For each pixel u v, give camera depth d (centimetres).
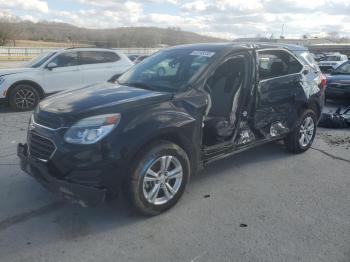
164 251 318
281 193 437
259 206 403
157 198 377
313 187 456
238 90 460
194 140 396
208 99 414
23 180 458
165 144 368
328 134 711
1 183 449
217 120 456
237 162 538
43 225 358
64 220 367
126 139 339
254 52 472
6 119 826
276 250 321
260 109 482
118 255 312
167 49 520
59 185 333
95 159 332
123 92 401
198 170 418
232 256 312
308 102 554
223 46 463
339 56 3125
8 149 585
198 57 448
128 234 344
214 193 433
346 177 490
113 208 391
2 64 2914
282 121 524
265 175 491
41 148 358
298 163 540
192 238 338
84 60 1023
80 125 337
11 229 349
